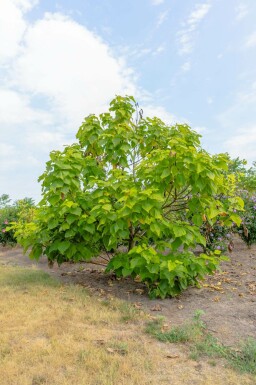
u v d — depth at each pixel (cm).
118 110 878
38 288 724
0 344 446
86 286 761
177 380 382
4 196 2388
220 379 389
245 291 723
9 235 1488
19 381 362
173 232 696
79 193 758
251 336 509
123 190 650
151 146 869
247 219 1088
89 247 798
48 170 722
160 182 673
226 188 750
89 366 395
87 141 877
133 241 802
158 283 694
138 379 374
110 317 558
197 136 829
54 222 730
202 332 521
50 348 433
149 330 514
